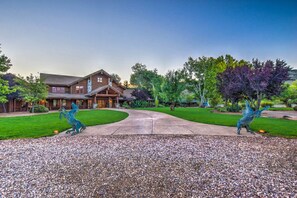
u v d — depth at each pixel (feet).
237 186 9.43
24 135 22.62
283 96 88.28
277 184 9.61
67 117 23.63
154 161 13.37
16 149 16.71
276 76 45.68
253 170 11.55
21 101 81.76
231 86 53.88
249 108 23.45
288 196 8.41
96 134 23.70
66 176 10.86
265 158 13.89
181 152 15.51
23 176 10.85
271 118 39.81
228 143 18.51
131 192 8.96
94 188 9.39
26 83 68.80
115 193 8.87
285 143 18.35
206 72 110.83
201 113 56.08
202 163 12.89
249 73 48.70
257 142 18.88
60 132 24.98
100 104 108.58
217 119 38.01
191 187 9.39
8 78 71.20
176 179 10.36
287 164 12.60
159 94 113.19
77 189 9.29
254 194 8.61
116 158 14.12
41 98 73.46
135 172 11.41
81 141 19.83
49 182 10.07
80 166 12.49
